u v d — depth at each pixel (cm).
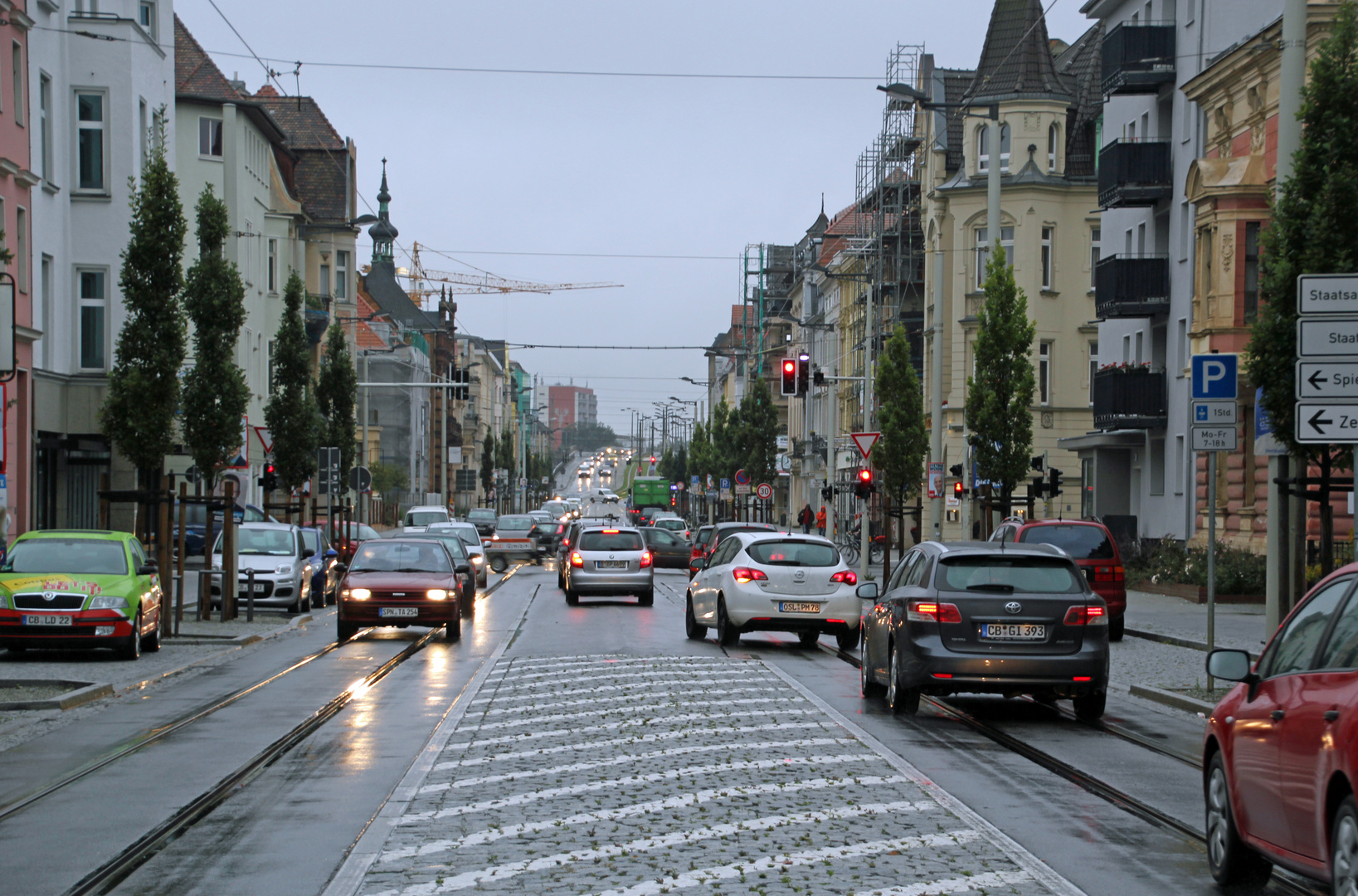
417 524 5725
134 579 2130
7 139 3391
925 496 6253
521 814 962
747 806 991
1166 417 4397
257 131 5606
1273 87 3584
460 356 14675
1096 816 966
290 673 1919
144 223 2442
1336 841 633
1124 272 4431
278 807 991
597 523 3750
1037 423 5862
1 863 827
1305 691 688
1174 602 3512
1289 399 1587
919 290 7212
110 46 3997
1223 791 786
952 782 1094
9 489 3425
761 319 12900
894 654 1502
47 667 1973
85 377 3947
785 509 10912
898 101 6781
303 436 3822
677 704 1566
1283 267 1578
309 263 7231
